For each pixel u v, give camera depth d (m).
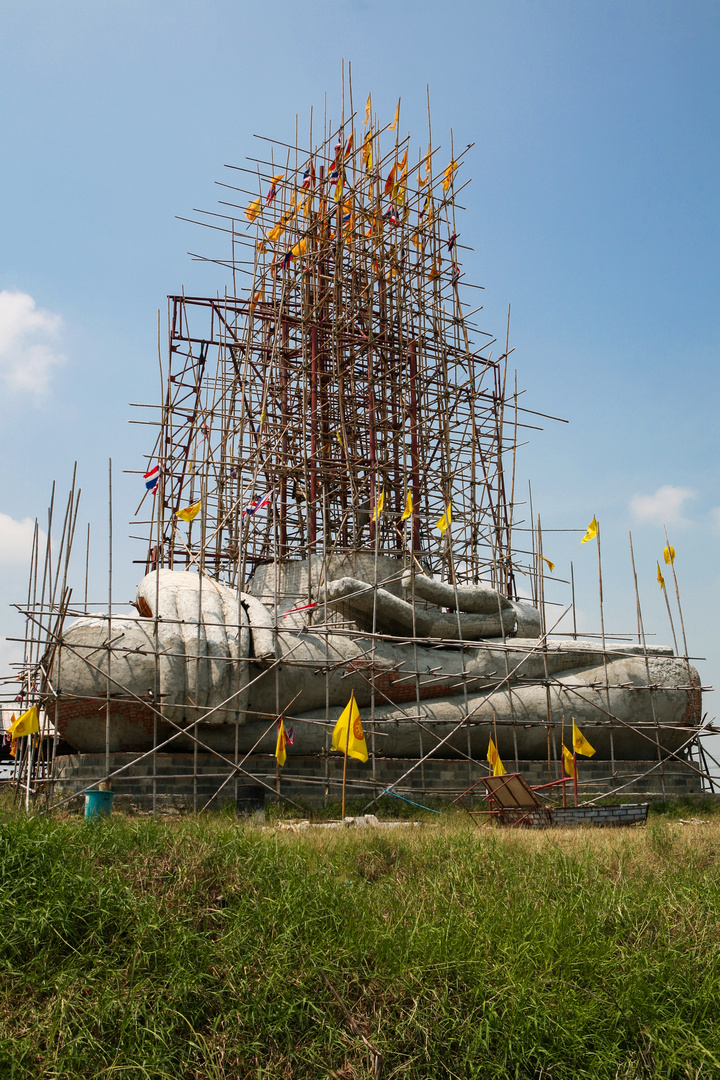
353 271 33.59
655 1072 11.39
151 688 24.02
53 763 23.81
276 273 35.22
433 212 35.53
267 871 14.20
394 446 34.59
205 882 13.60
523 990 11.94
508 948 12.71
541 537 29.98
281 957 12.24
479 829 20.39
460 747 28.02
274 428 33.75
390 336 35.41
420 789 26.44
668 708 29.62
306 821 23.00
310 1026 11.60
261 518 33.69
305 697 26.58
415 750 27.52
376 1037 11.42
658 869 16.33
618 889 14.94
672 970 12.87
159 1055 10.77
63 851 13.31
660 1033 11.86
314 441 32.75
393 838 17.25
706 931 13.70
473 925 13.26
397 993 11.99
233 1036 11.27
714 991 12.41
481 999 11.95
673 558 30.97
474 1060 11.28
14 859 12.82
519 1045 11.40
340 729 22.55
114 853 13.80
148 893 13.12
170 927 12.59
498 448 35.59
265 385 31.39
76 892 12.59
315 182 35.84
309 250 34.97
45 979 11.50
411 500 29.59
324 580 27.33
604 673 29.45
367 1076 10.97
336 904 13.61
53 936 12.04
